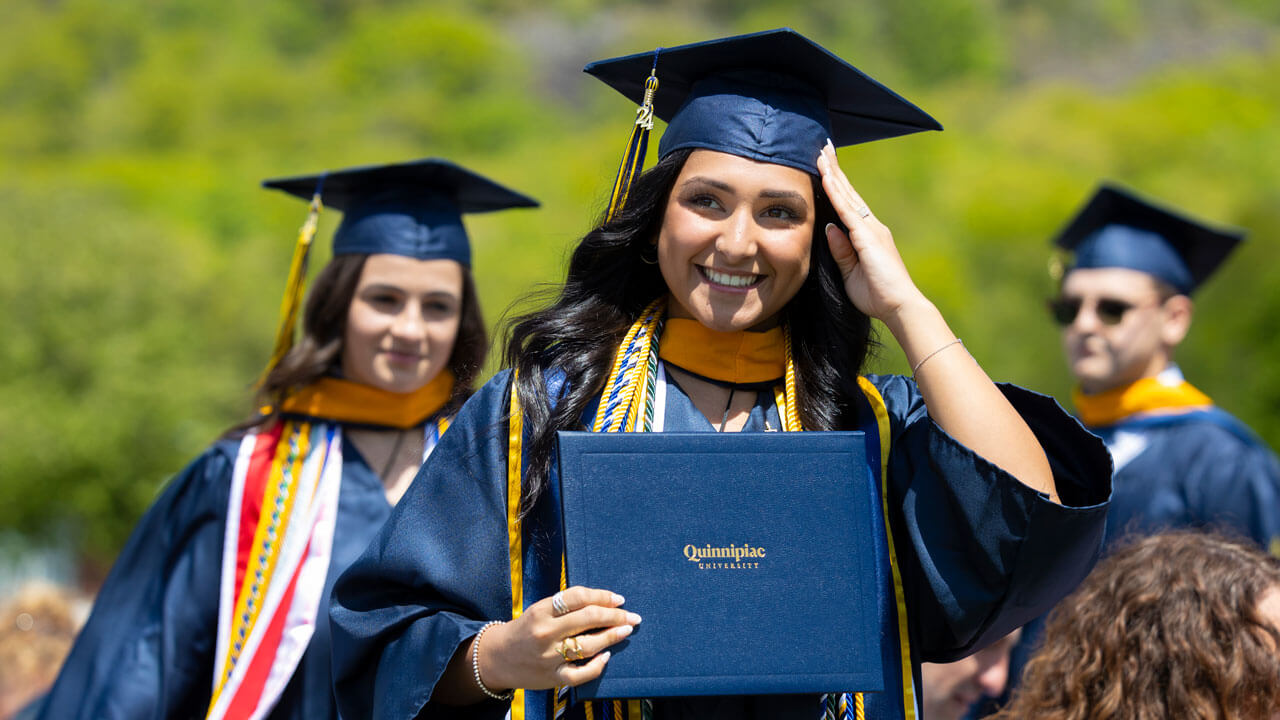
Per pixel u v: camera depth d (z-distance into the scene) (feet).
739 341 9.31
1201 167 200.34
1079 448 8.94
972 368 8.75
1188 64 298.97
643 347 9.30
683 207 8.94
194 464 14.99
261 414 15.12
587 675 7.88
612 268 9.50
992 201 165.99
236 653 13.87
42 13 306.35
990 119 235.40
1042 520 8.31
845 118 10.07
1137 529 18.65
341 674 9.09
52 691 14.38
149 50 299.58
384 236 15.48
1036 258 153.07
